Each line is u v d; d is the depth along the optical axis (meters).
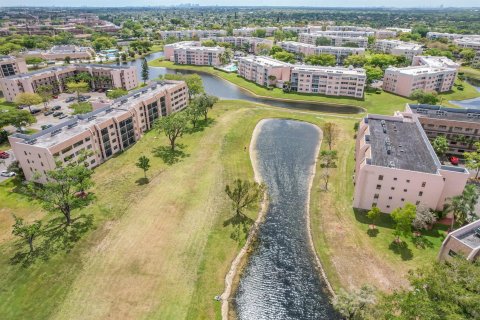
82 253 75.94
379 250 78.62
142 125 143.38
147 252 77.06
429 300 49.31
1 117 135.88
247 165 120.69
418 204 88.50
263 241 84.81
